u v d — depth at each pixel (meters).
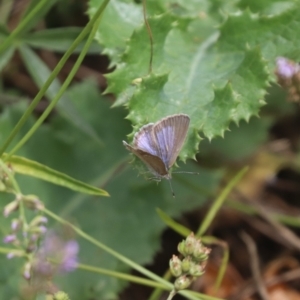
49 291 0.35
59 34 0.41
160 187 0.42
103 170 0.43
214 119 0.36
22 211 0.34
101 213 0.42
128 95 0.37
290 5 0.39
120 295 0.43
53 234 0.35
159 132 0.36
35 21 0.41
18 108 0.43
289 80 0.37
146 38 0.37
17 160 0.36
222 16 0.39
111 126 0.43
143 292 0.43
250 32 0.38
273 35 0.38
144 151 0.36
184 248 0.35
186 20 0.39
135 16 0.38
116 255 0.37
